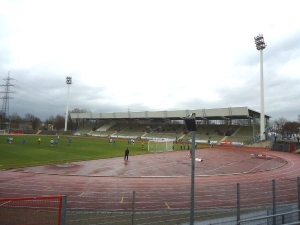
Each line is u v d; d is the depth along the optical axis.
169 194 17.58
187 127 7.69
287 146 56.41
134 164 31.88
